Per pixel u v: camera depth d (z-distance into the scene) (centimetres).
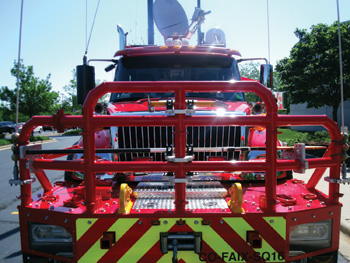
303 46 1388
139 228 250
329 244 271
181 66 446
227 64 456
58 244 268
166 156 256
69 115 258
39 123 259
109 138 331
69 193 313
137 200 282
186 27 621
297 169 258
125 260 252
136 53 441
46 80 2623
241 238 253
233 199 261
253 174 329
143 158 315
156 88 245
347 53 1301
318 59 1384
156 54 443
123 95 418
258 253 254
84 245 252
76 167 251
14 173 269
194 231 251
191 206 267
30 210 270
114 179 324
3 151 1888
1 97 2442
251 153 333
